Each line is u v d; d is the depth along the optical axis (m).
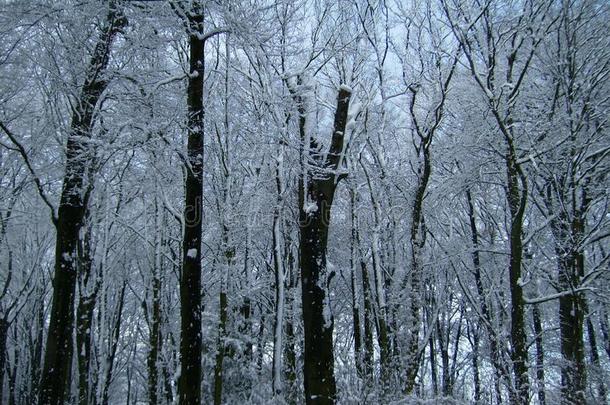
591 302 17.53
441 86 14.95
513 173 14.58
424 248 17.50
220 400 13.84
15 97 13.50
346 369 14.23
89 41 9.91
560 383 17.08
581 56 14.98
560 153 14.29
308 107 11.88
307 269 10.43
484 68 16.20
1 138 13.83
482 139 15.53
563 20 13.54
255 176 16.84
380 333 15.17
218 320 15.48
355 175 17.61
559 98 14.62
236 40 11.06
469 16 14.45
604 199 15.99
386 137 19.98
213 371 15.74
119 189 15.94
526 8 13.52
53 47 10.05
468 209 21.28
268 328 20.31
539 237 17.52
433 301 21.64
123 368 27.16
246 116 15.41
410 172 18.91
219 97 16.42
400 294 15.39
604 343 21.97
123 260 21.38
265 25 10.65
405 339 14.70
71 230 9.29
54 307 8.94
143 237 17.16
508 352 15.66
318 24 15.19
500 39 14.12
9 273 17.61
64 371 8.84
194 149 9.21
